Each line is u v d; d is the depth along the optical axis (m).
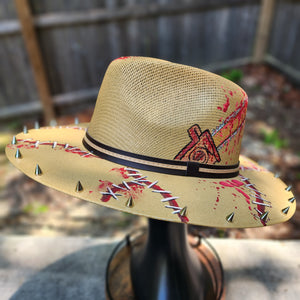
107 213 0.93
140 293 0.43
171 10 1.56
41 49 1.39
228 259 0.55
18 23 1.28
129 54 1.60
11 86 1.43
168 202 0.29
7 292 0.50
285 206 0.34
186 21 1.65
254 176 0.40
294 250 0.58
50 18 1.32
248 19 1.83
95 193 0.28
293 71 1.80
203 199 0.30
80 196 0.28
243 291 0.50
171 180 0.31
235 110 0.33
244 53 1.97
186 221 0.27
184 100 0.31
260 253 0.57
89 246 0.59
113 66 0.35
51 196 1.01
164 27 1.61
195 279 0.42
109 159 0.33
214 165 0.33
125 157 0.32
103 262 0.56
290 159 1.15
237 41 1.89
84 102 1.61
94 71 1.56
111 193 0.28
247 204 0.31
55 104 1.54
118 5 1.43
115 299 0.45
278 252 0.57
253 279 0.52
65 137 0.40
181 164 0.32
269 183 0.39
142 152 0.32
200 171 0.33
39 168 0.30
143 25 1.55
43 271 0.54
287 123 1.42
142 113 0.32
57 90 1.53
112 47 1.54
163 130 0.31
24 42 1.34
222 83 0.33
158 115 0.31
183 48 1.74
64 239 0.61
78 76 1.54
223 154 0.34
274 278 0.52
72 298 0.49
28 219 0.91
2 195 1.01
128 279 0.48
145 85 0.32
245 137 1.29
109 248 0.59
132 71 0.32
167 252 0.40
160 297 0.40
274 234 0.75
